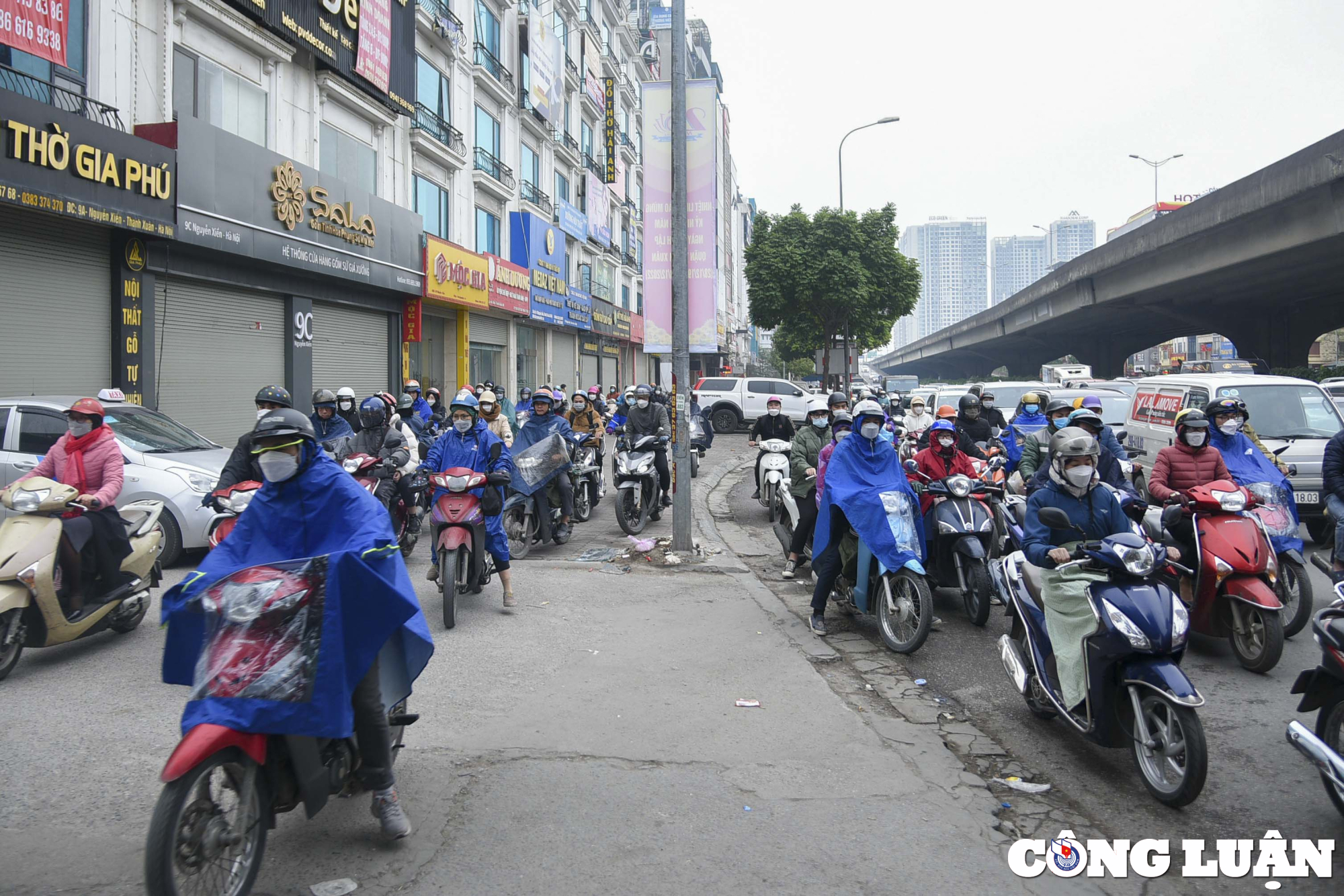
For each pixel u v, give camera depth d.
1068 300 41.94
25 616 5.43
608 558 9.27
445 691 5.14
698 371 63.88
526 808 3.67
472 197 24.73
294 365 16.56
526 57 28.88
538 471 9.24
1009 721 4.88
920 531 6.37
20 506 5.47
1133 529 4.74
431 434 12.35
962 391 18.72
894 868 3.24
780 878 3.15
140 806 3.64
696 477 17.05
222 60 14.72
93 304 12.16
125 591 6.04
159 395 13.36
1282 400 10.11
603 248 39.16
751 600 7.53
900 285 39.78
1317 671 3.80
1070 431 4.55
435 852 3.30
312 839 3.39
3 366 10.90
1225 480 6.06
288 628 2.95
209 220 13.50
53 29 10.83
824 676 5.62
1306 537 10.29
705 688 5.29
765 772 4.08
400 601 3.11
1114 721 4.12
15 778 3.89
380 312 20.11
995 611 7.38
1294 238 23.81
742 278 95.88
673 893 3.04
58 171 10.81
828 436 8.40
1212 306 37.78
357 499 3.32
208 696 2.85
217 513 6.46
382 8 18.86
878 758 4.26
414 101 20.56
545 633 6.43
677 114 9.20
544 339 32.72
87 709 4.79
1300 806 3.83
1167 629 3.92
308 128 17.11
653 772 4.05
